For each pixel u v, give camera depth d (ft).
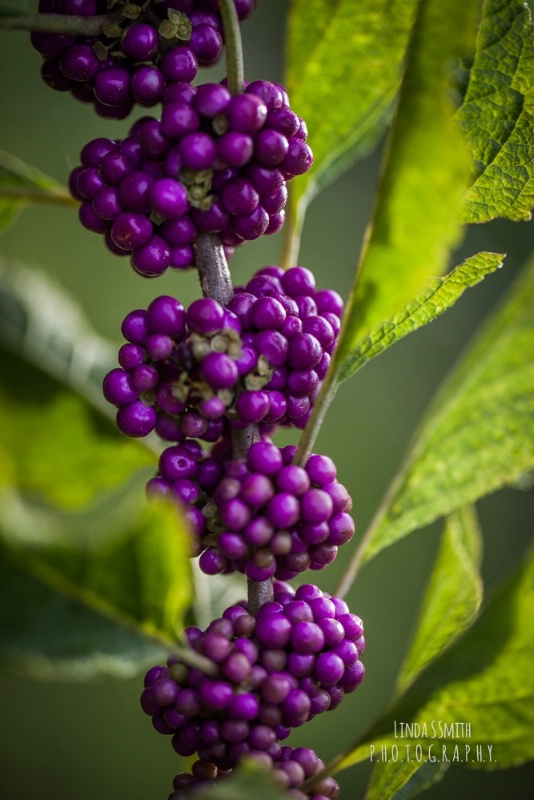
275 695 0.71
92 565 0.67
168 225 0.73
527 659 0.71
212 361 0.71
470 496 0.84
